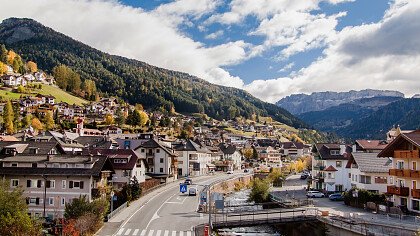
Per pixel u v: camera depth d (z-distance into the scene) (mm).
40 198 73188
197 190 97750
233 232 67688
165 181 123750
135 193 85812
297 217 62844
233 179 133250
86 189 72500
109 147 130750
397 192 66750
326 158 104062
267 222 61719
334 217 61188
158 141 141500
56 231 54188
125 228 58344
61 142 119188
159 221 63312
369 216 62594
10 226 45156
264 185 95875
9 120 196375
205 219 64438
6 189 52625
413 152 63094
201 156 166000
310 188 111500
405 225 52969
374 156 86750
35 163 74938
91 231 55000
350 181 98188
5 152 81438
